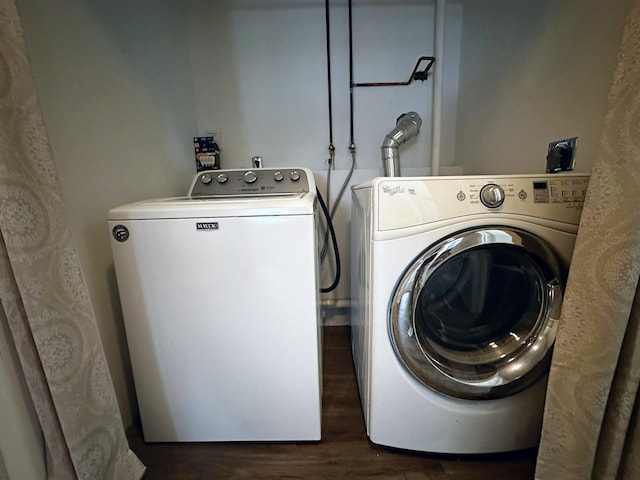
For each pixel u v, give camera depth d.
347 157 1.88
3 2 0.58
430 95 1.80
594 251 0.65
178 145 1.63
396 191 0.85
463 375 0.92
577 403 0.71
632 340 0.63
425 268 0.85
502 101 1.39
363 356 1.15
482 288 0.98
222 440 1.08
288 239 0.91
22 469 0.67
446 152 1.89
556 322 0.88
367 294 0.99
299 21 1.75
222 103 1.83
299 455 1.04
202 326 0.98
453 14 1.76
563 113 1.03
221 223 0.91
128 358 1.17
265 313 0.96
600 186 0.63
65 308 0.70
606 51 0.86
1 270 0.60
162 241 0.92
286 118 1.85
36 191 0.64
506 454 1.00
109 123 1.12
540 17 1.14
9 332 0.64
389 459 1.01
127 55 1.23
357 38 1.76
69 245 0.71
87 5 1.02
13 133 0.60
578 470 0.72
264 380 1.02
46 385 0.67
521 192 0.85
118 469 0.86
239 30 1.76
